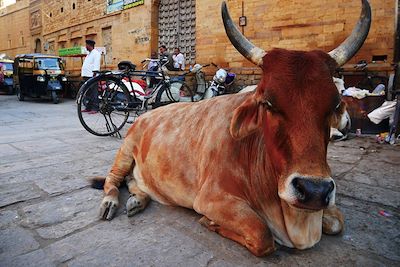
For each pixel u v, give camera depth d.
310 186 1.60
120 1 14.55
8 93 18.25
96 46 16.66
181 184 2.65
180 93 8.14
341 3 8.62
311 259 2.11
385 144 5.52
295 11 9.38
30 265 2.08
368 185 3.51
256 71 10.33
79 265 2.07
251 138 2.27
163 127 2.95
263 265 2.04
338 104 1.80
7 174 3.88
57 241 2.37
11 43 27.22
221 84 9.76
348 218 2.73
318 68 1.78
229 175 2.29
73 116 9.38
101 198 3.16
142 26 13.67
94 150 5.10
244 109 2.00
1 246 2.31
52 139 5.98
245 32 10.44
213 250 2.21
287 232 2.14
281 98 1.75
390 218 2.73
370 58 8.05
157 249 2.24
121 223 2.64
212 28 11.35
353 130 6.55
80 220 2.70
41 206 2.97
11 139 5.98
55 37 20.77
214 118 2.58
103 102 6.00
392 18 7.70
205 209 2.30
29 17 24.00
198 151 2.56
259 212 2.25
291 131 1.72
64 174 3.89
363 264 2.07
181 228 2.53
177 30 12.91
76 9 17.91
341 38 8.73
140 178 3.12
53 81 13.10
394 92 5.61
